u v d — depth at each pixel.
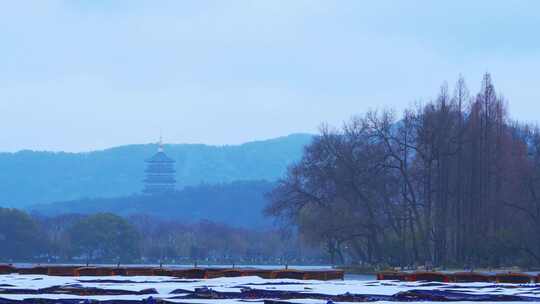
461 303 181.12
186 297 186.12
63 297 179.50
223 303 170.25
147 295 189.38
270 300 174.75
